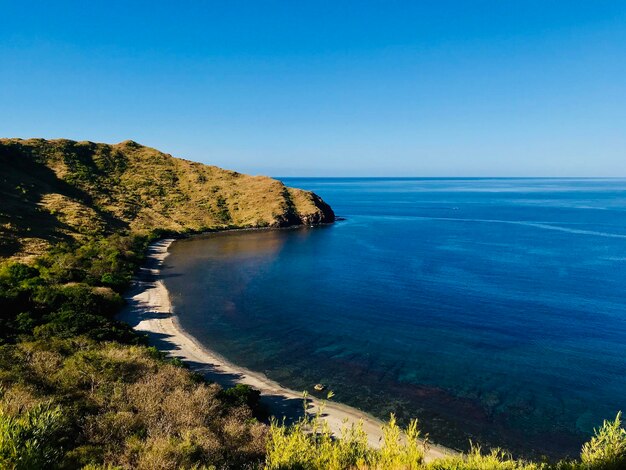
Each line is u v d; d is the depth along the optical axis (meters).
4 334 32.03
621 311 49.75
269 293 57.97
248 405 27.00
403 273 69.44
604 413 28.92
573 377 33.94
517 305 52.25
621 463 10.90
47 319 37.22
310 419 27.08
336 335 43.03
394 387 32.41
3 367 22.83
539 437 26.33
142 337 38.34
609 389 32.09
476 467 11.48
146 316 47.09
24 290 42.44
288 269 72.62
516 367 35.78
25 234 69.12
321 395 31.02
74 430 16.91
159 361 29.86
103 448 15.62
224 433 19.70
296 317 48.34
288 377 33.91
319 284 62.72
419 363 36.56
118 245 75.56
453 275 67.94
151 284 61.47
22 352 26.53
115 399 20.89
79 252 66.75
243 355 38.00
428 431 26.75
